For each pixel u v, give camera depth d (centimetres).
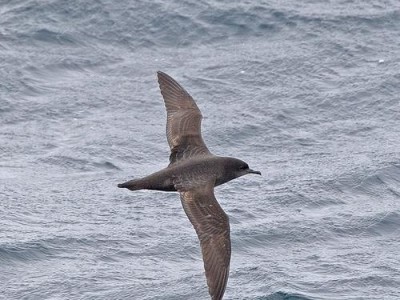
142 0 9400
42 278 5706
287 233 6334
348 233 6397
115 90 8462
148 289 5553
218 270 3369
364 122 8031
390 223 6525
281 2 9512
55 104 8262
